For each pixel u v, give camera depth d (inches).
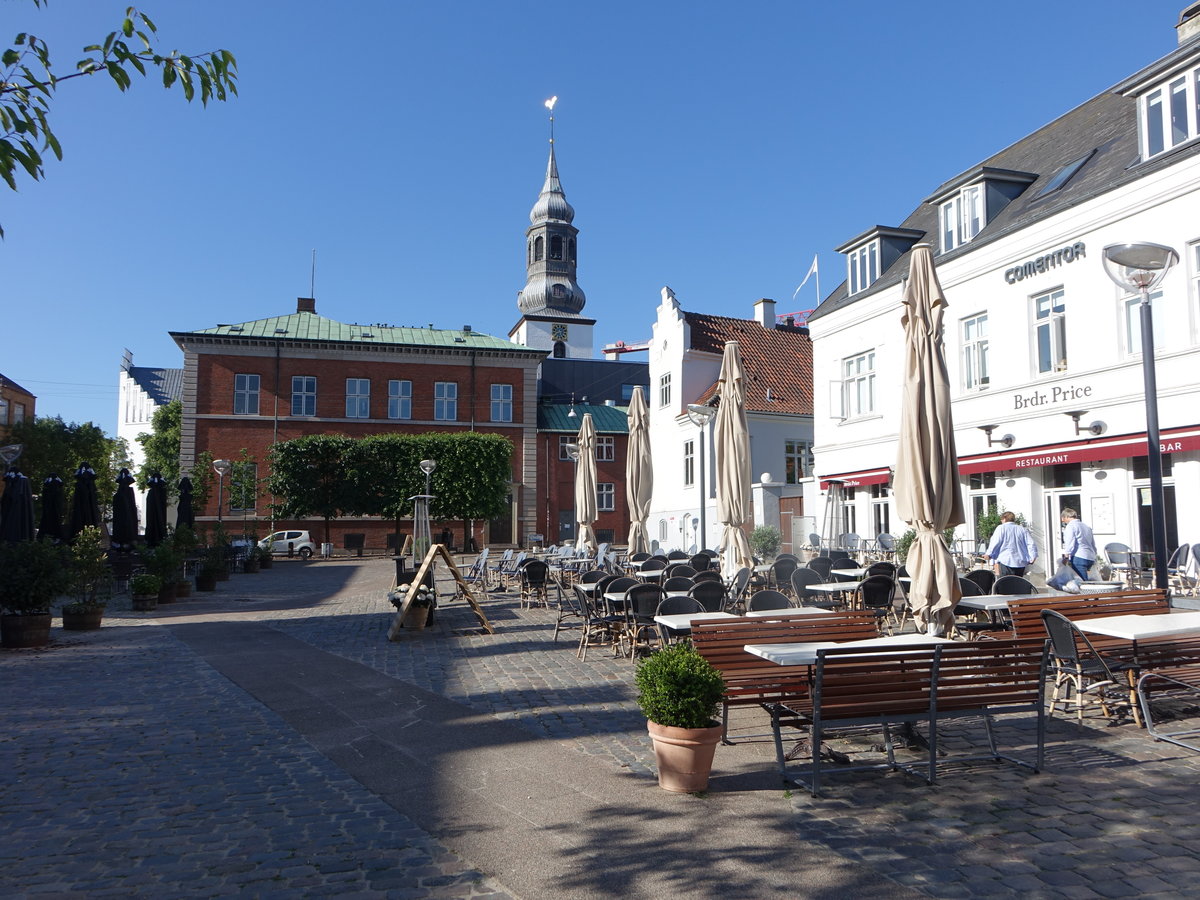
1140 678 253.3
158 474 954.1
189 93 173.6
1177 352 620.1
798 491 1097.4
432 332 2057.1
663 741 207.3
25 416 1951.3
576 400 2486.5
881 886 152.7
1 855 174.9
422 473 1696.6
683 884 154.9
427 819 192.1
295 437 1798.7
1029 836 174.9
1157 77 651.5
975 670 213.8
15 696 331.6
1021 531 495.5
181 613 650.8
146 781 223.5
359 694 331.6
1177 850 166.1
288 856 171.9
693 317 1517.0
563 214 3299.7
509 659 411.2
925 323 345.4
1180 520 623.5
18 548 470.0
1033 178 846.5
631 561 739.4
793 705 217.9
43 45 160.1
